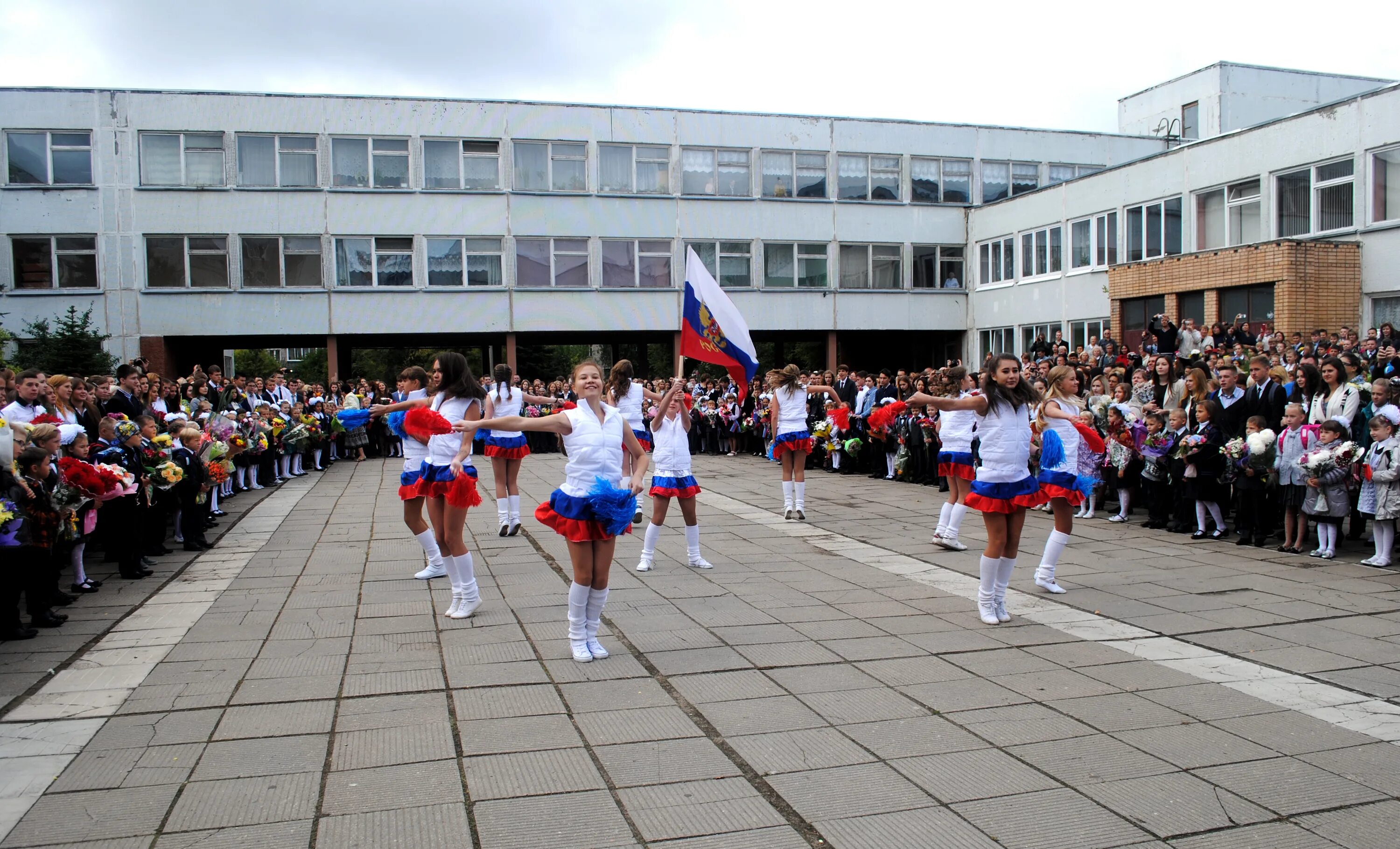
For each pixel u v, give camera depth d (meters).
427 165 26.98
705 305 8.07
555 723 4.60
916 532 10.52
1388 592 7.33
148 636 6.21
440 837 3.45
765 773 4.01
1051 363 15.05
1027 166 31.95
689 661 5.61
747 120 29.33
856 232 30.39
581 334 30.50
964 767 4.06
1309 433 8.81
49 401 8.23
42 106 24.86
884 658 5.66
